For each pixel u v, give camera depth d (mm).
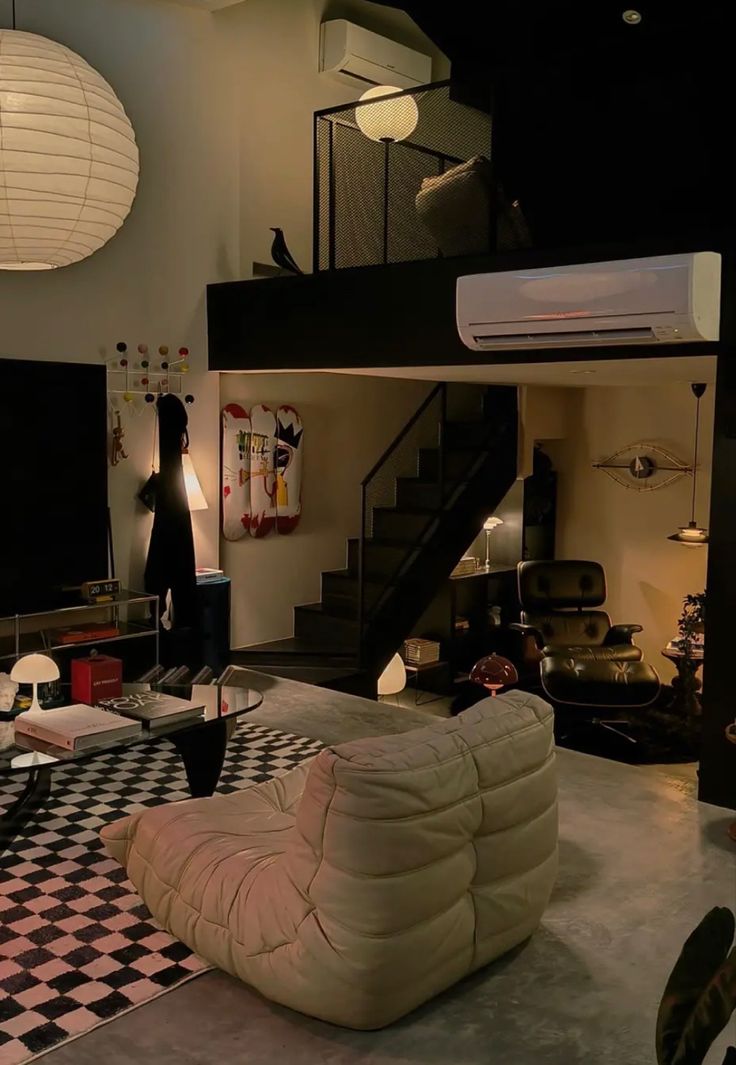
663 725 7160
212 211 6324
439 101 6066
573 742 6797
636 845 3781
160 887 2986
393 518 7484
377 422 7863
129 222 5836
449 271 5168
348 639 6973
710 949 1376
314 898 2516
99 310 5730
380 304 5488
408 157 5996
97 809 4148
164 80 5941
